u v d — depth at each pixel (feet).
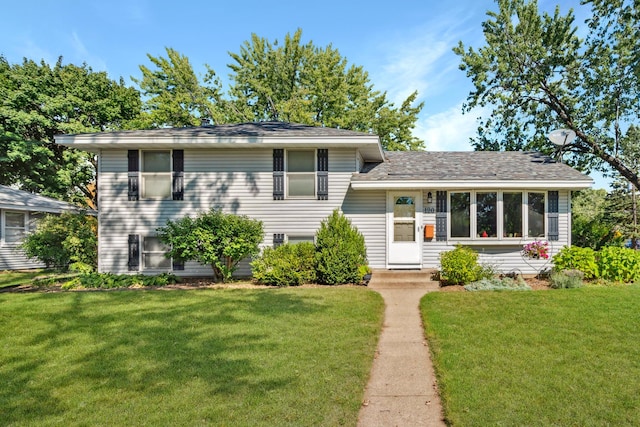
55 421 12.14
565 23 63.52
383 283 35.35
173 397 13.65
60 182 82.64
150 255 40.86
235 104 91.66
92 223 47.44
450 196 40.09
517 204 39.75
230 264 38.60
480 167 42.83
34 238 45.06
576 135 66.28
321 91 84.28
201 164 40.75
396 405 13.50
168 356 17.62
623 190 58.49
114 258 40.50
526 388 13.99
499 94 69.05
